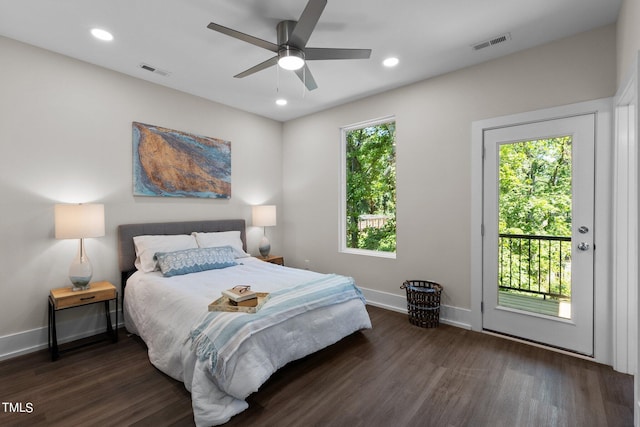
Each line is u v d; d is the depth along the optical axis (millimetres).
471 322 3014
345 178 4223
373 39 2527
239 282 2670
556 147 2590
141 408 1848
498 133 2857
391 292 3627
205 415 1681
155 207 3402
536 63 2633
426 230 3314
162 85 3436
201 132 3799
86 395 1973
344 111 4039
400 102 3492
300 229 4605
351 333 2637
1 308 2465
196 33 2438
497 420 1740
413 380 2137
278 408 1846
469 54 2777
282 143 4832
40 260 2643
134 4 2082
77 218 2514
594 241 2391
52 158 2701
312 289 2482
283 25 2273
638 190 1562
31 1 2037
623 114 2217
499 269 2895
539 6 2119
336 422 1726
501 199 2877
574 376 2174
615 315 2254
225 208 4078
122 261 3074
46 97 2666
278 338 2029
